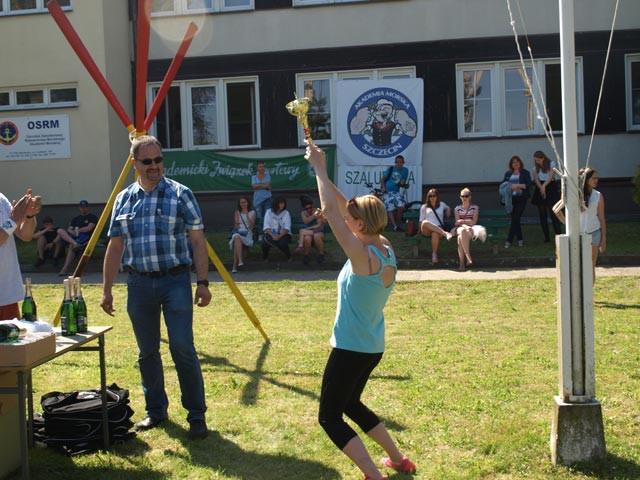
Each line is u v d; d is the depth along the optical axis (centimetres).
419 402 559
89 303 1077
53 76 1756
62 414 479
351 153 1788
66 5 1744
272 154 1830
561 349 436
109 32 1753
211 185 1805
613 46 1716
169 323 495
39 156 1778
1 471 431
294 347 758
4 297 518
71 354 741
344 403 402
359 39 1789
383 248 399
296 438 497
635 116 1736
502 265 1323
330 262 1380
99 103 1745
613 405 541
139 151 494
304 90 1823
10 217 490
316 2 1797
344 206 424
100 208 1764
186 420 525
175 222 498
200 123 1859
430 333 806
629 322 836
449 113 1767
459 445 473
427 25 1766
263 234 1435
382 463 444
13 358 389
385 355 705
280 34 1811
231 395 595
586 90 1731
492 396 571
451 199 1783
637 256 1296
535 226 1642
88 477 437
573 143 428
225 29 1827
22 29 1764
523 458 447
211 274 1351
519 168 1448
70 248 1406
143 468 451
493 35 1747
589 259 427
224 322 902
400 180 1670
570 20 428
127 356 732
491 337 779
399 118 1769
